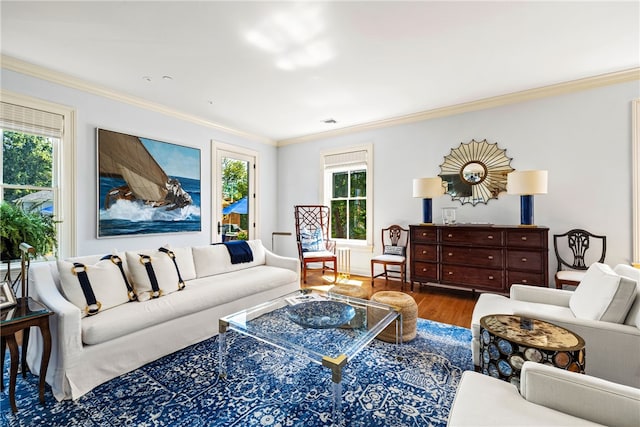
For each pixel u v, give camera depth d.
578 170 3.24
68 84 3.01
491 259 3.33
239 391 1.76
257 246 3.67
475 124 3.81
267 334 1.83
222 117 4.29
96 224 3.24
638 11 2.01
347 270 4.99
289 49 2.49
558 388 1.01
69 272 1.96
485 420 0.95
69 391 1.66
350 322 2.00
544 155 3.41
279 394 1.73
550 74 2.99
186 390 1.76
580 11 2.02
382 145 4.55
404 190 4.37
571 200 3.27
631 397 0.92
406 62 2.72
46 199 2.97
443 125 4.03
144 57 2.62
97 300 1.99
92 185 3.21
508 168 3.60
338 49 2.49
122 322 1.90
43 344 1.61
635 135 2.96
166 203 3.91
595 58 2.68
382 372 1.96
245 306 2.81
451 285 3.58
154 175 3.78
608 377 1.54
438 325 2.77
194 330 2.38
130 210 3.53
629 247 2.99
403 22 2.13
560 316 1.75
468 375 1.26
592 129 3.16
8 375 1.91
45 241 2.42
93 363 1.77
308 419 1.53
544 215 3.42
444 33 2.27
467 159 3.86
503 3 1.94
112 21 2.11
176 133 4.05
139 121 3.63
